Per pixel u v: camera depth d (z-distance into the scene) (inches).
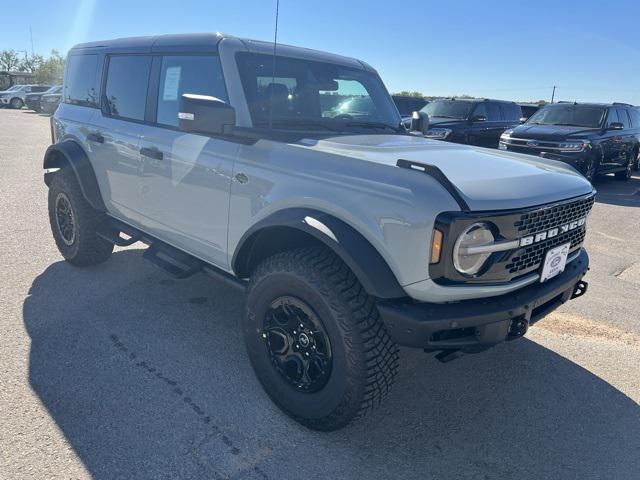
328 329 103.5
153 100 156.1
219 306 175.0
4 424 109.7
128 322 159.8
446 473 104.3
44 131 807.7
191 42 144.7
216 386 128.9
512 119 625.0
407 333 97.2
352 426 116.6
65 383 125.9
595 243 280.8
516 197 102.7
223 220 129.6
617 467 108.0
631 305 192.1
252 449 107.5
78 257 194.2
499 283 103.0
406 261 96.4
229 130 124.9
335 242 100.0
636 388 137.8
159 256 155.6
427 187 95.7
